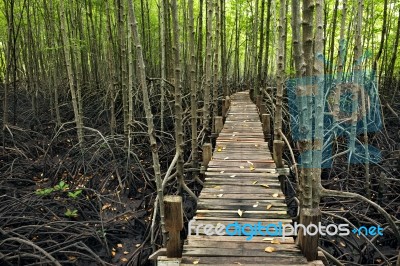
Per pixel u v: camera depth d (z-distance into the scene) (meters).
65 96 13.57
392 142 9.74
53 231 4.98
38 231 4.98
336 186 7.22
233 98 16.19
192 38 5.95
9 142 9.25
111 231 5.71
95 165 7.93
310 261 3.16
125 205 6.86
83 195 6.84
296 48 3.09
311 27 3.00
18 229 4.70
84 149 8.10
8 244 4.41
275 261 3.16
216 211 4.37
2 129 9.38
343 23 7.55
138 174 7.65
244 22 17.64
